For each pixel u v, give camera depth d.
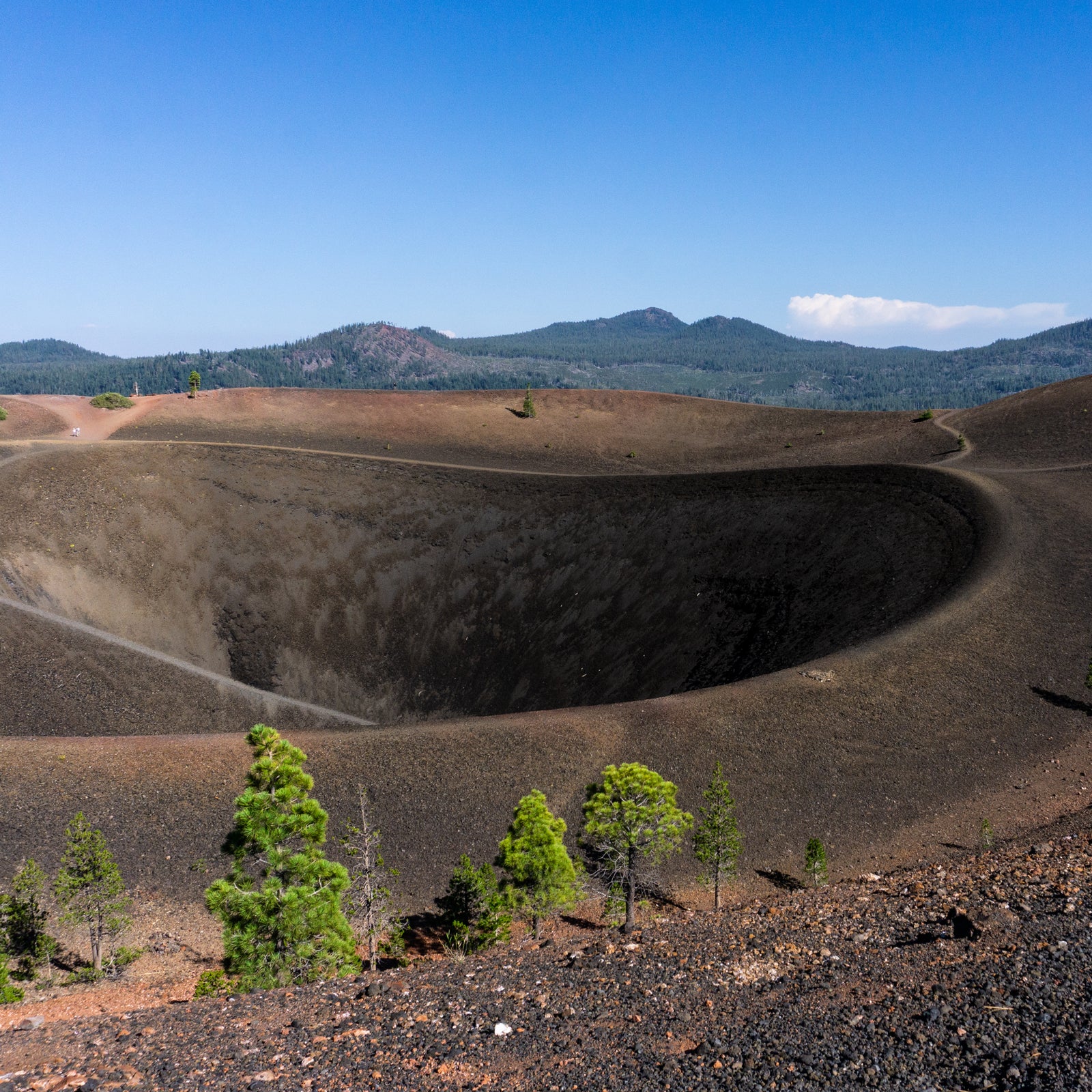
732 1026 9.48
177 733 57.12
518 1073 8.72
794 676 44.75
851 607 60.97
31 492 84.06
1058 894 13.54
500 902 27.09
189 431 126.19
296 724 63.28
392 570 85.69
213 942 29.55
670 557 78.75
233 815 35.28
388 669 77.31
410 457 121.94
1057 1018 8.56
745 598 70.00
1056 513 68.50
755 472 88.38
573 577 81.50
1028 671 44.34
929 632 48.28
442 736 40.22
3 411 120.12
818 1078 8.00
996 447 110.56
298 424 136.50
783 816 35.34
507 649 76.88
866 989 10.16
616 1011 10.33
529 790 36.97
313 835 19.20
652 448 134.62
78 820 27.84
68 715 56.41
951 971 10.34
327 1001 11.63
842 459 119.31
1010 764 37.12
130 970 27.44
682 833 35.25
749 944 13.17
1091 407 116.56
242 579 83.62
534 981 11.95
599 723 41.47
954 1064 8.01
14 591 73.88
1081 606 51.03
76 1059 9.51
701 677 62.50
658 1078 8.31
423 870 33.06
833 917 14.75
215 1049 9.70
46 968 27.67
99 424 126.50
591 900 31.58
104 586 79.12
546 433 139.88
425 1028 10.11
